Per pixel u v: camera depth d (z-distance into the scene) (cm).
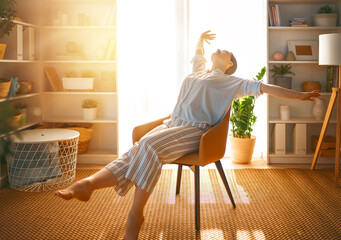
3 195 296
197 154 230
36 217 252
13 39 338
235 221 245
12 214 257
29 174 312
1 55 308
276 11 385
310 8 403
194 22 400
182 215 254
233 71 274
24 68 386
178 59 398
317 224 239
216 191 305
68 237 222
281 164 391
